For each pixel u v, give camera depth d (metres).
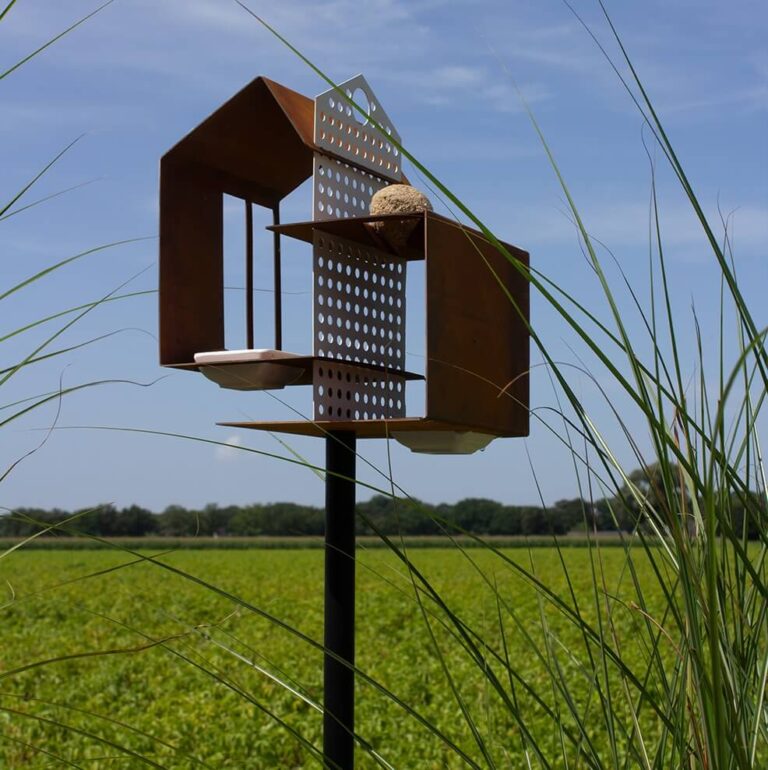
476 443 3.37
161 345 3.34
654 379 1.45
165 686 9.44
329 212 3.21
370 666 10.11
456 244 3.08
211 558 31.83
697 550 1.57
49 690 9.70
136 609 16.31
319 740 7.09
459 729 6.86
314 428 3.06
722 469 1.44
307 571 25.98
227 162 3.56
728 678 1.48
